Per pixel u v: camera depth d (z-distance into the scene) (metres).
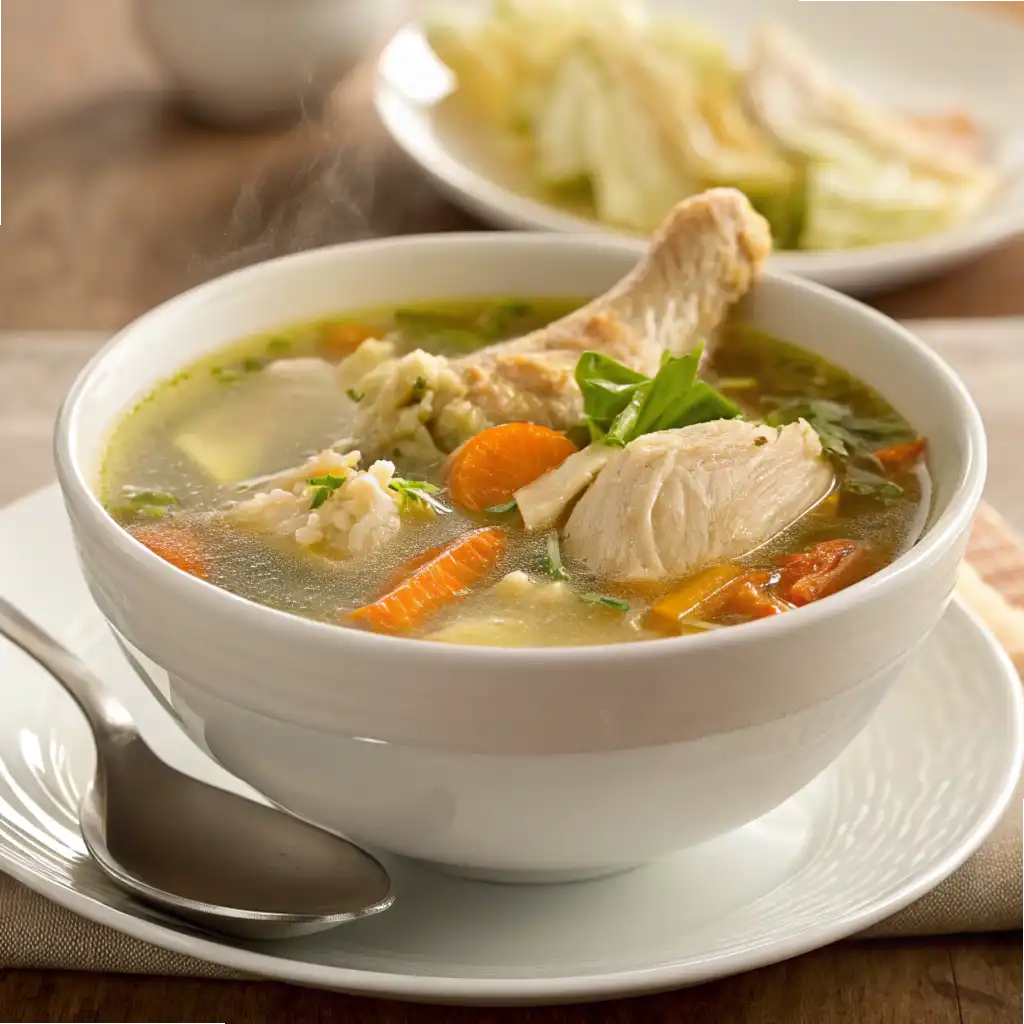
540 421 0.65
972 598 0.67
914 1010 0.60
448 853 0.59
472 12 1.03
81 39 1.15
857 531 0.62
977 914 0.61
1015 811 0.62
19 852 0.59
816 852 0.60
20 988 0.60
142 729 0.63
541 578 0.61
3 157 0.96
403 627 0.60
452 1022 0.60
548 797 0.57
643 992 0.57
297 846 0.60
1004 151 0.94
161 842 0.60
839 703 0.58
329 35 0.96
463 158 0.92
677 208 0.67
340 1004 0.60
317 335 0.68
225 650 0.57
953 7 1.04
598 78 0.91
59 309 0.84
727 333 0.67
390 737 0.56
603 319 0.66
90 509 0.58
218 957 0.57
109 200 0.92
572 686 0.55
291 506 0.62
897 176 0.89
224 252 0.87
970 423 0.62
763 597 0.60
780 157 0.90
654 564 0.61
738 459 0.62
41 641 0.63
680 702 0.56
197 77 0.97
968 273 0.88
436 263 0.69
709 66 0.97
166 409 0.65
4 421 0.76
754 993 0.60
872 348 0.65
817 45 1.04
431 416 0.65
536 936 0.58
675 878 0.60
